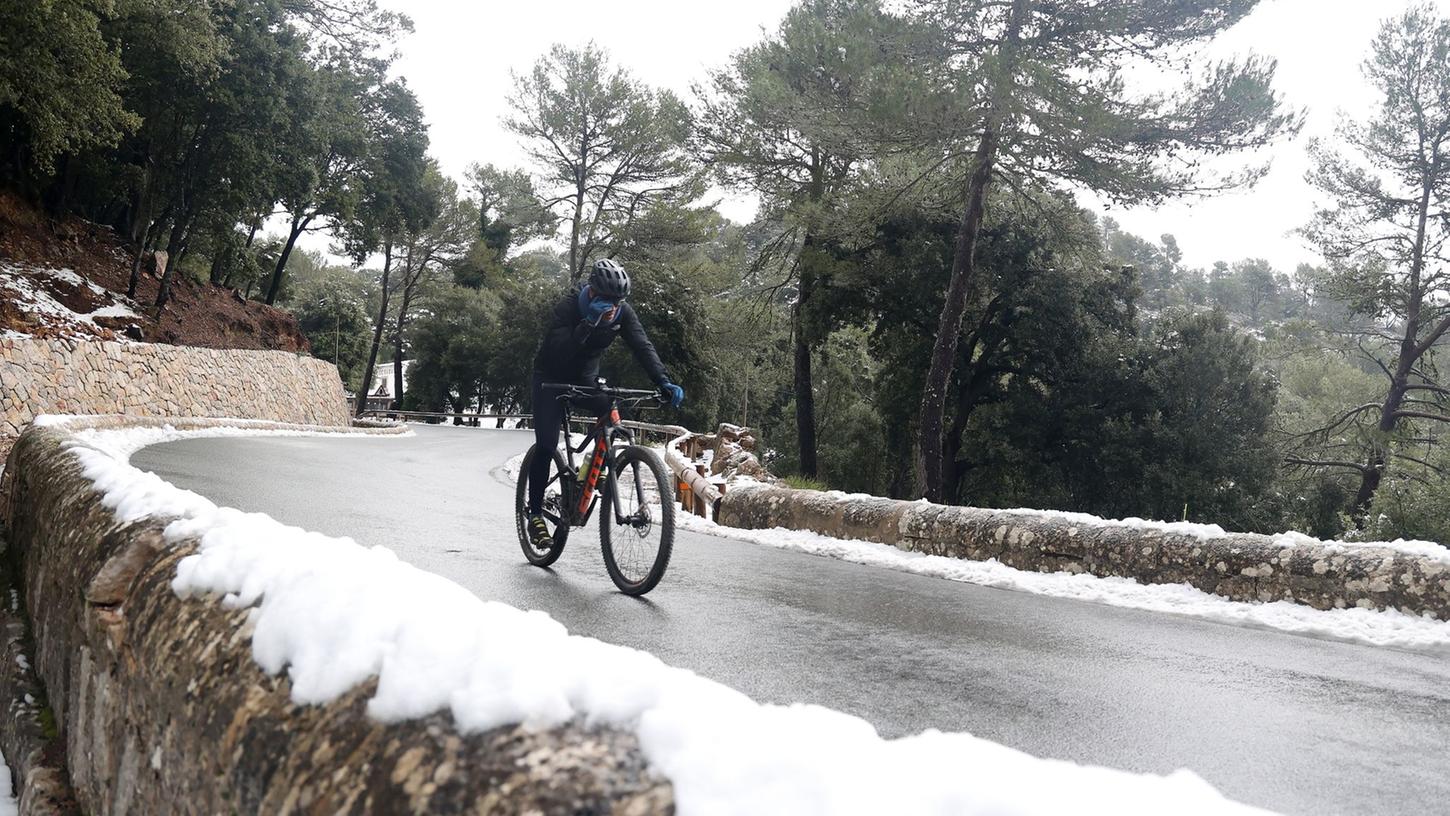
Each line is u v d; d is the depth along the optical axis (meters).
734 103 27.75
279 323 39.28
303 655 1.38
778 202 29.50
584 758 0.98
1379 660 4.33
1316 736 3.06
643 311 42.81
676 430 19.05
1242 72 16.30
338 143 38.25
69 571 2.86
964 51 18.36
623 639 3.92
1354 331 30.75
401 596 1.46
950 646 4.17
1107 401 28.95
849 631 4.38
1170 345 29.75
